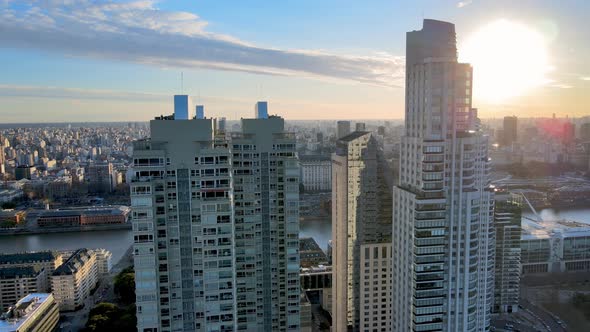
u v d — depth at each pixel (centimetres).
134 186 16700
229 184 17550
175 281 17625
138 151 16850
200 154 17262
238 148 19925
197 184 17400
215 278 17912
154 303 17388
